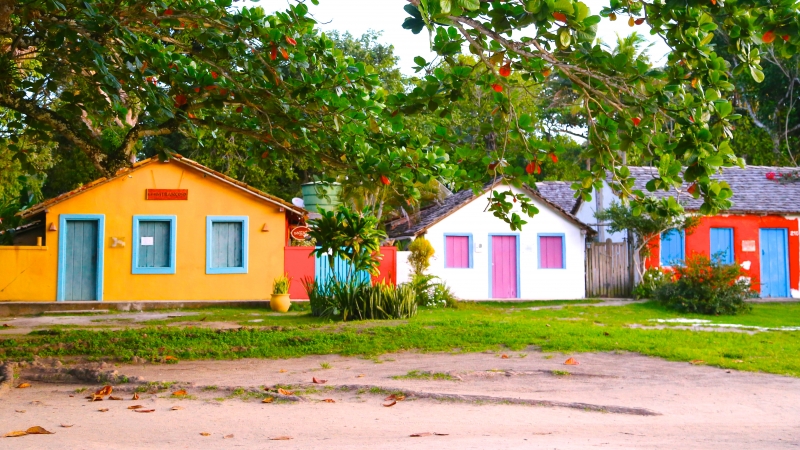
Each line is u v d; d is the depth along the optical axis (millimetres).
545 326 15055
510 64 7312
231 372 10477
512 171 8164
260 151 11703
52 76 10078
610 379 9656
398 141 10047
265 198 22859
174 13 9562
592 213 30922
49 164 24188
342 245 14086
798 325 17281
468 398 8320
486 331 13984
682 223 24875
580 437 6215
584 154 8086
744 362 10812
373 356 11836
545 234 27453
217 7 9523
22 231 23547
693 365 10719
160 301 21219
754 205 27594
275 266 22922
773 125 42906
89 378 9664
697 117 6805
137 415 7441
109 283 21969
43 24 9055
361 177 9977
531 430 6613
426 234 26391
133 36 9266
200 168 22312
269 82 10008
